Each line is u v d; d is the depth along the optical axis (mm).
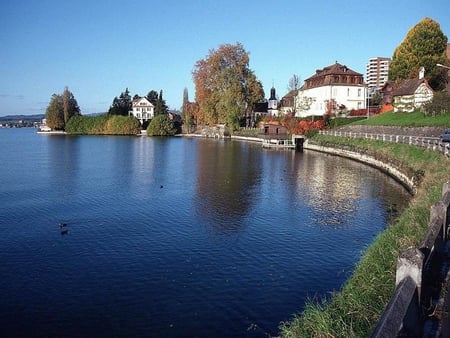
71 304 14656
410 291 6297
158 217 26688
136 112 180375
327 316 9492
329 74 100062
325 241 21281
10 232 23250
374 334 5109
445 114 57438
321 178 42562
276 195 33875
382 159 47188
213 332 12695
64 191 35844
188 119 141375
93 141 114562
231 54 110125
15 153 74562
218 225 24703
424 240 8672
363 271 12055
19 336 12664
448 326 7254
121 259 18984
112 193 34969
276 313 13781
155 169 50938
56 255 19547
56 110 169375
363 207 28969
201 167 52750
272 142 85312
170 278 16797
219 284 16125
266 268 17703
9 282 16484
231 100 109500
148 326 13133
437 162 30953
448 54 88250
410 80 73938
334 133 73438
